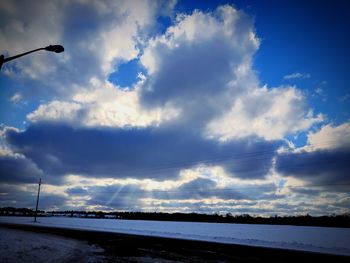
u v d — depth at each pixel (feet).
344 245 107.65
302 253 77.61
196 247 85.56
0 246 57.16
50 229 156.04
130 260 55.57
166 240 110.01
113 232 153.58
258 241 118.73
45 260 48.47
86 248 74.54
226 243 104.68
